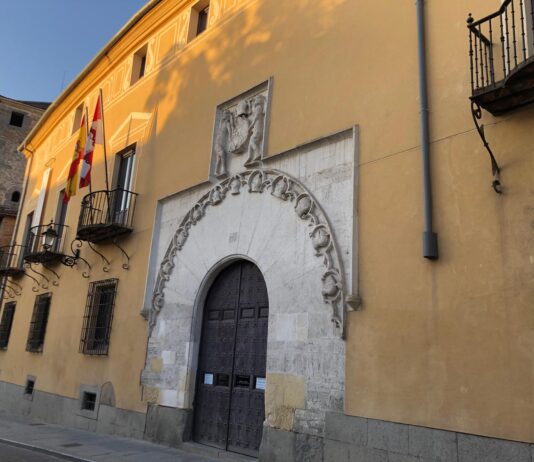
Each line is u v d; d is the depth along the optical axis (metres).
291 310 7.87
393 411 6.17
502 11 5.60
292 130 8.80
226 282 9.71
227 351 9.21
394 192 6.89
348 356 6.86
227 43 11.13
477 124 5.79
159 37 13.89
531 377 5.12
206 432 9.12
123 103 14.61
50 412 13.66
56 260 15.52
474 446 5.38
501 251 5.65
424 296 6.20
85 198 13.74
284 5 9.84
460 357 5.71
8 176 31.88
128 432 10.51
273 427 7.59
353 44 8.17
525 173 5.66
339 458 6.58
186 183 10.98
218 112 10.69
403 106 7.13
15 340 17.38
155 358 10.41
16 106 32.94
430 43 7.00
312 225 7.88
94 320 12.93
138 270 11.66
